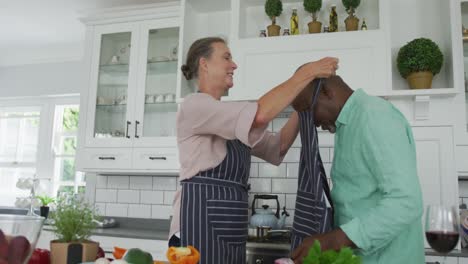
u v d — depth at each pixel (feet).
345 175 3.70
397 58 8.12
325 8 9.02
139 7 10.08
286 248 7.02
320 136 8.57
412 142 3.58
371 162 3.38
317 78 3.67
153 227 10.45
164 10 9.95
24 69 14.84
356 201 3.59
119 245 8.89
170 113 10.02
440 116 7.57
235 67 4.91
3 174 14.93
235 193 4.35
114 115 10.36
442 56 7.68
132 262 2.43
